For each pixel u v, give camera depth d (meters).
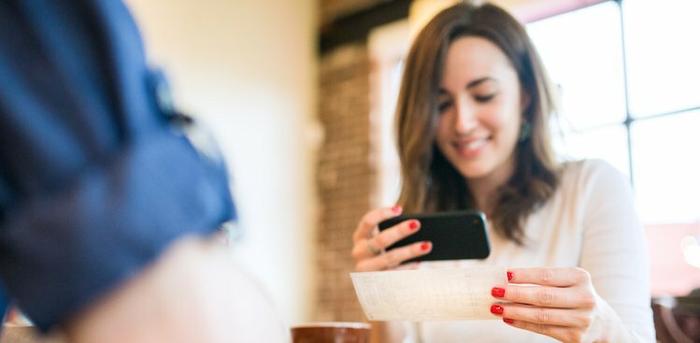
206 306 0.32
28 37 0.31
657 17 3.45
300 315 4.67
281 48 4.89
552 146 1.45
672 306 2.04
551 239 1.38
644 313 1.20
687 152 3.25
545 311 0.90
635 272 1.24
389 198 4.60
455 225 1.28
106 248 0.30
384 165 4.67
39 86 0.31
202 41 4.31
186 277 0.31
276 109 4.77
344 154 4.86
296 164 4.85
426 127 1.47
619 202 1.32
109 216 0.30
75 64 0.32
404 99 1.53
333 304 4.69
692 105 3.27
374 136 4.72
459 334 1.36
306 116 5.01
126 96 0.32
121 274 0.30
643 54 3.47
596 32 3.65
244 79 4.55
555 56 3.78
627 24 3.55
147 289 0.31
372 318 1.06
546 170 1.43
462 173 1.48
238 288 0.34
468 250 1.27
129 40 0.33
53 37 0.32
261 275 4.44
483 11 1.47
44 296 0.30
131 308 0.30
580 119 3.63
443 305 0.96
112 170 0.31
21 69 0.31
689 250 3.11
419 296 0.97
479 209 1.53
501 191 1.45
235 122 4.44
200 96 4.23
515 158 1.47
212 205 0.34
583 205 1.36
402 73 1.54
